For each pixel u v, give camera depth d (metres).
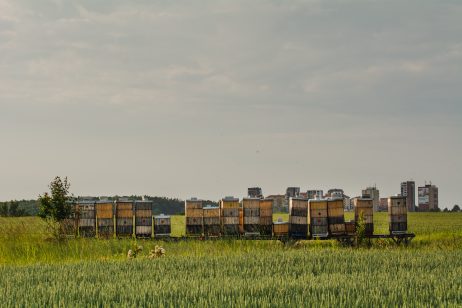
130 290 15.47
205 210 39.59
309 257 24.77
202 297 14.11
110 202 39.25
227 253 28.94
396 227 40.31
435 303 13.16
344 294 14.20
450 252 27.41
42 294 15.35
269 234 39.47
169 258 25.44
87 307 13.23
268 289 15.29
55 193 37.06
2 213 125.88
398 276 18.33
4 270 21.92
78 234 38.41
